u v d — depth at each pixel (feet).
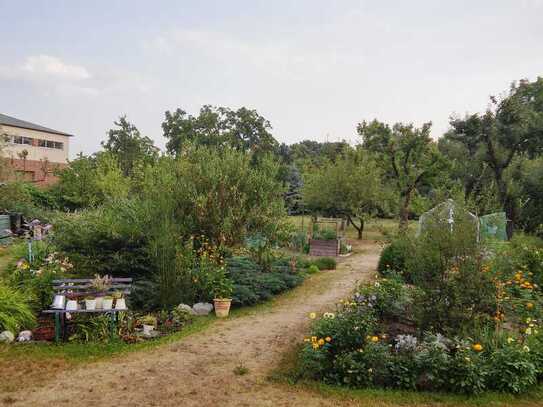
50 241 37.14
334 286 40.32
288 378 19.39
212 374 19.79
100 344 22.58
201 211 36.50
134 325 25.03
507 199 78.02
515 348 19.35
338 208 82.53
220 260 36.27
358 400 17.60
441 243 22.80
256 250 40.45
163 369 20.15
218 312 29.25
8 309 23.80
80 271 31.09
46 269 29.37
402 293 27.40
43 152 138.62
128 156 118.52
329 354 20.20
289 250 65.10
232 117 147.33
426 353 19.04
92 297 24.36
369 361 19.04
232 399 17.39
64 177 83.25
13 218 62.34
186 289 30.22
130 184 75.41
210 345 23.59
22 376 18.85
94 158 93.35
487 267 23.21
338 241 64.34
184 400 17.17
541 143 77.25
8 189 67.15
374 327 22.29
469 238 22.71
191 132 140.97
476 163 85.05
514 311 26.07
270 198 40.78
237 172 39.45
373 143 77.71
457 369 18.40
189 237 36.47
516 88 79.61
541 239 60.49
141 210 32.50
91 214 35.12
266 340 24.59
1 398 16.89
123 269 31.40
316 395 17.95
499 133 77.36
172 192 36.76
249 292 32.35
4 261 40.50
